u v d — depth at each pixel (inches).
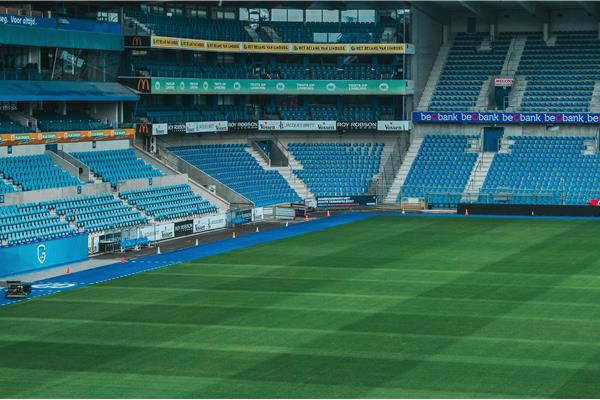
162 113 5285.4
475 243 3934.5
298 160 5654.5
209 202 4842.5
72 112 4928.6
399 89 5585.6
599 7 5728.3
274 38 5703.7
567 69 5787.4
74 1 4852.4
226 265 3508.9
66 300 2920.8
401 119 5723.4
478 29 6092.5
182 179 4904.0
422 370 2151.8
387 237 4138.8
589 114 5359.3
